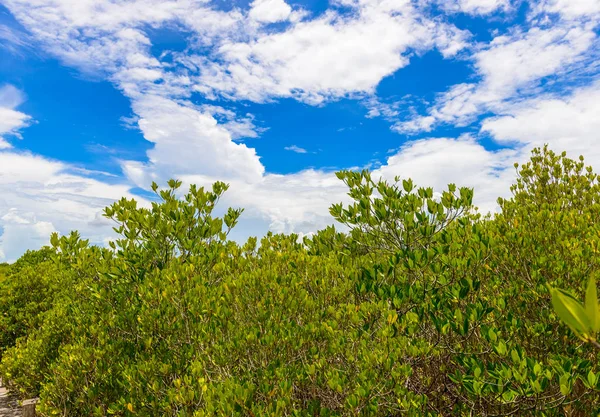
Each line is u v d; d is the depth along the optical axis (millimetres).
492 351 3777
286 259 6195
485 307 4059
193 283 5531
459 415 4086
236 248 6742
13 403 7773
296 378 4117
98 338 5898
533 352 4191
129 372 4965
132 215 6746
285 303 4902
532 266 4605
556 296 943
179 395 4012
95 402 5652
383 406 3857
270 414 3436
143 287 5504
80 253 7285
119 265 6758
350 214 5652
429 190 5504
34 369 7316
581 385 3805
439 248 4633
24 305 9977
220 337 4738
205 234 7168
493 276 4969
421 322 4160
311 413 3828
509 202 6848
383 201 5469
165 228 6637
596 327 913
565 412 3631
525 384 3135
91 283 6941
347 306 4398
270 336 4207
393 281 4984
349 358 3902
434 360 4508
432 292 4523
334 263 5820
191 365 4578
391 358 3660
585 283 4156
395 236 5562
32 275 10344
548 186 8633
